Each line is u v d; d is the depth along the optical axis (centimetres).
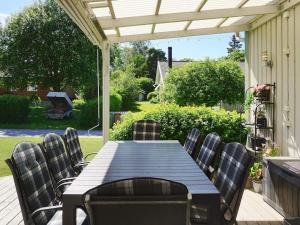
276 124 518
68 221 191
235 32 625
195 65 1155
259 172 473
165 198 144
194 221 232
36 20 1717
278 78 508
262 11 489
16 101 1639
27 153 235
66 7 328
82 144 960
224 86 1152
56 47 1736
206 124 588
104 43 595
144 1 416
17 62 1736
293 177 327
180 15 491
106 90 598
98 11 450
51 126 1567
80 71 1752
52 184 271
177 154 345
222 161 263
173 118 592
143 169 267
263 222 352
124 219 148
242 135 591
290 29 466
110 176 242
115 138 594
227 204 223
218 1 459
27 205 212
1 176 569
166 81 1184
